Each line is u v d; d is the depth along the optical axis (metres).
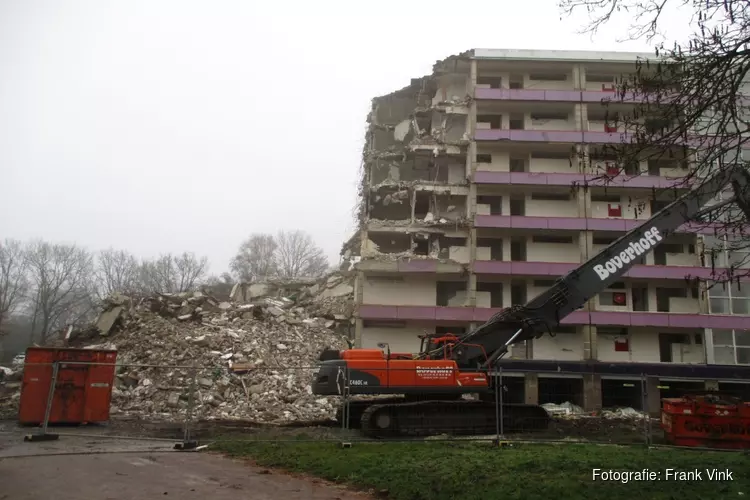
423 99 43.34
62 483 8.68
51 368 16.52
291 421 20.19
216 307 35.38
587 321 35.78
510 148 39.91
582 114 39.50
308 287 50.16
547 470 9.61
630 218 38.09
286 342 31.67
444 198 39.91
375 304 36.16
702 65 8.26
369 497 8.64
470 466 9.78
